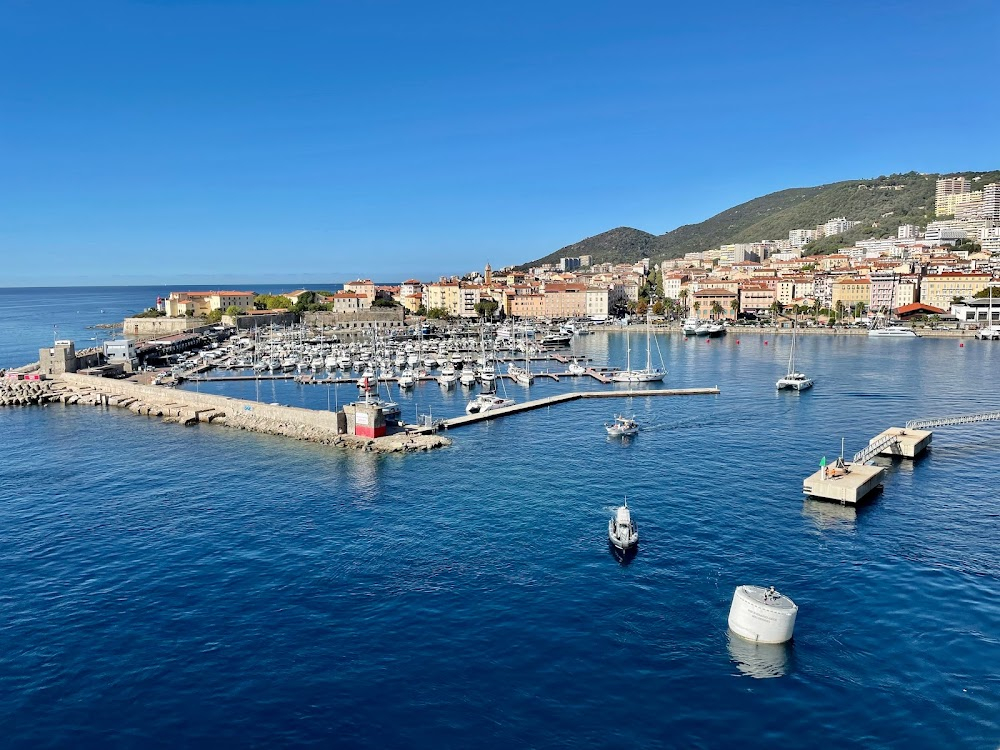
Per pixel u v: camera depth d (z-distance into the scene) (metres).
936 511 79.69
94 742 43.03
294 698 46.78
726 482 91.56
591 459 104.69
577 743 42.03
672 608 57.50
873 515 78.44
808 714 44.34
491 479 94.56
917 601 58.00
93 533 76.25
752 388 175.38
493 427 131.12
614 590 60.69
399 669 49.75
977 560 66.00
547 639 53.19
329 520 79.12
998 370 197.50
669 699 46.00
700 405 152.25
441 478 95.56
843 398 157.50
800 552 68.12
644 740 42.22
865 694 46.19
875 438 106.19
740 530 74.06
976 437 116.38
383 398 166.88
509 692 46.97
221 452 113.06
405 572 65.00
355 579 63.72
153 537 74.81
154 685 48.50
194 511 83.12
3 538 75.00
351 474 98.44
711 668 49.28
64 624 56.66
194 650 52.66
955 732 42.50
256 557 69.00
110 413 151.25
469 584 62.31
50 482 96.44
